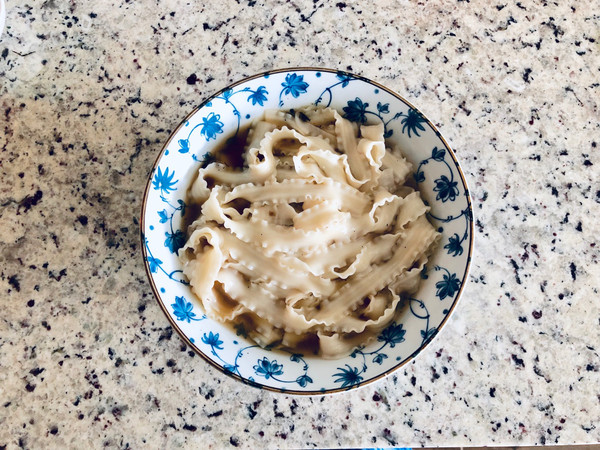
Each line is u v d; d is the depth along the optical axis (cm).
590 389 93
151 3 105
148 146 99
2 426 90
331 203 86
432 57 104
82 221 96
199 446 91
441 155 87
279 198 88
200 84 102
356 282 87
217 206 85
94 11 104
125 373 92
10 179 97
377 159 89
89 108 100
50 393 91
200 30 104
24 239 96
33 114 100
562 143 102
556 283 97
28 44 103
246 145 92
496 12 107
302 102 91
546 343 95
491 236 99
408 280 87
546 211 99
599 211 99
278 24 105
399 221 89
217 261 84
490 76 104
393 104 89
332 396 93
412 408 93
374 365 83
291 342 87
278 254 86
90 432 91
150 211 83
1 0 99
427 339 82
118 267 95
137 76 102
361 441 92
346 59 104
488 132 102
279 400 93
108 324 94
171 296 83
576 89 104
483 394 93
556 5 108
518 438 92
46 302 94
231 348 84
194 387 92
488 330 95
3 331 93
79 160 98
